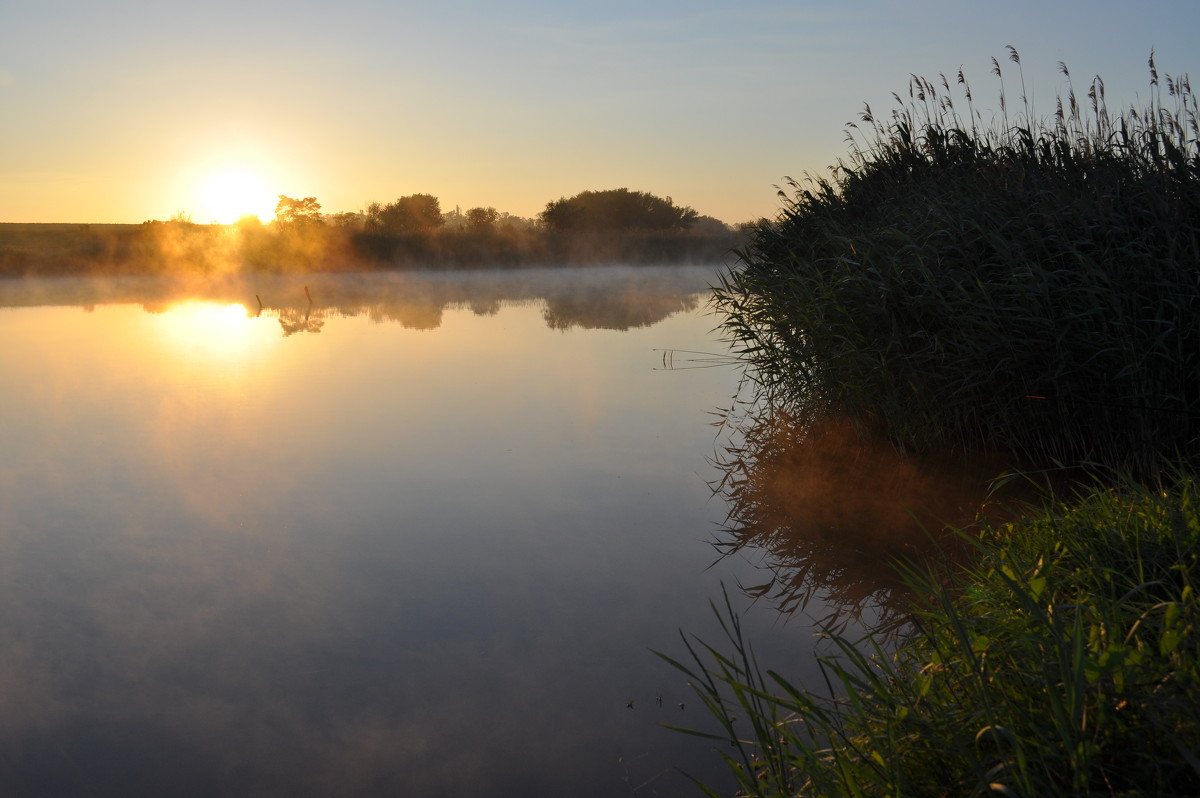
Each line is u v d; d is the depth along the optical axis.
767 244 7.68
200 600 3.77
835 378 5.75
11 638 3.42
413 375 9.17
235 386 8.61
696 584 3.86
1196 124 4.97
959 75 6.50
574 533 4.53
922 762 1.84
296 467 5.79
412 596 3.78
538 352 10.81
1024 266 4.87
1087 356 4.69
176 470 5.75
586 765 2.53
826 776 1.99
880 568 3.85
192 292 22.70
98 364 10.05
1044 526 3.12
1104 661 1.66
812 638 3.27
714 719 2.77
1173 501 2.79
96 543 4.46
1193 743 1.54
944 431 5.42
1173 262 4.29
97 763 2.59
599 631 3.42
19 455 6.15
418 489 5.31
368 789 2.44
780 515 4.65
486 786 2.44
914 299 5.21
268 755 2.62
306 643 3.35
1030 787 1.49
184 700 2.96
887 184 6.78
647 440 6.45
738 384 8.54
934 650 2.37
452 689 3.00
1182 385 4.31
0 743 2.70
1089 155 5.35
